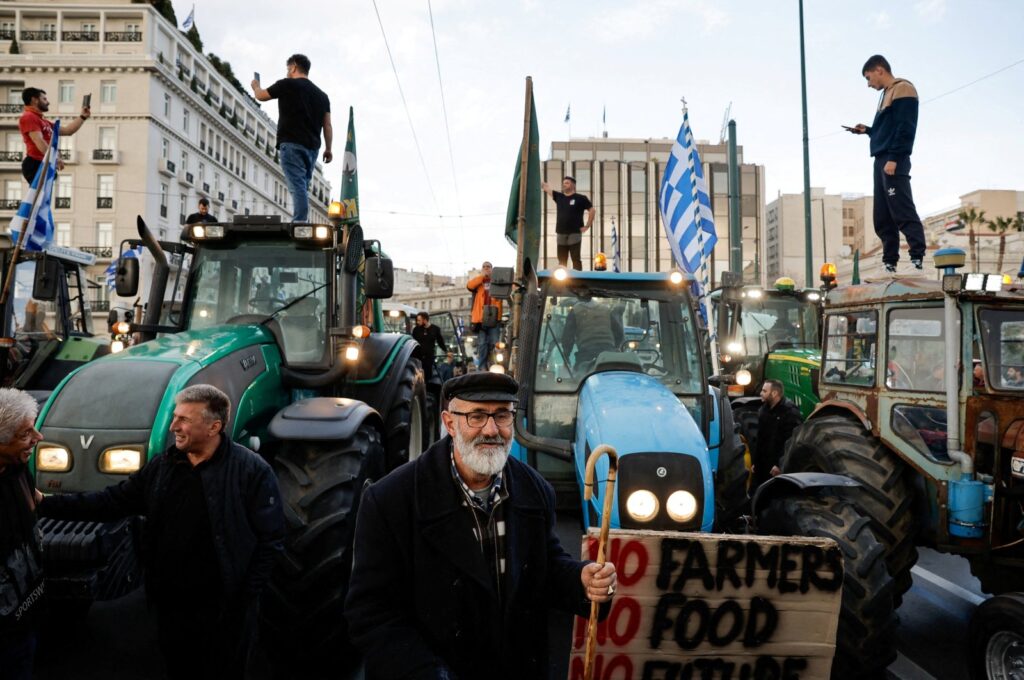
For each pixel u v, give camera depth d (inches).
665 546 108.0
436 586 75.9
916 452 148.7
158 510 109.2
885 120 242.1
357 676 134.7
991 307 146.0
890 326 161.3
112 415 128.6
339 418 146.6
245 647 110.9
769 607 109.2
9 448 92.2
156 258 191.5
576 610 82.1
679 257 257.3
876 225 252.5
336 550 131.0
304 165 266.7
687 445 138.1
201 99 2134.6
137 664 141.9
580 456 156.6
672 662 109.1
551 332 196.7
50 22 1961.1
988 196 1952.5
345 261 186.9
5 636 92.0
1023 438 134.5
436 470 79.2
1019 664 122.6
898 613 183.2
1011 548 137.3
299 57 270.8
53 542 110.1
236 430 152.9
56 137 224.2
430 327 417.1
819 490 143.6
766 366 369.1
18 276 294.5
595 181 2309.3
